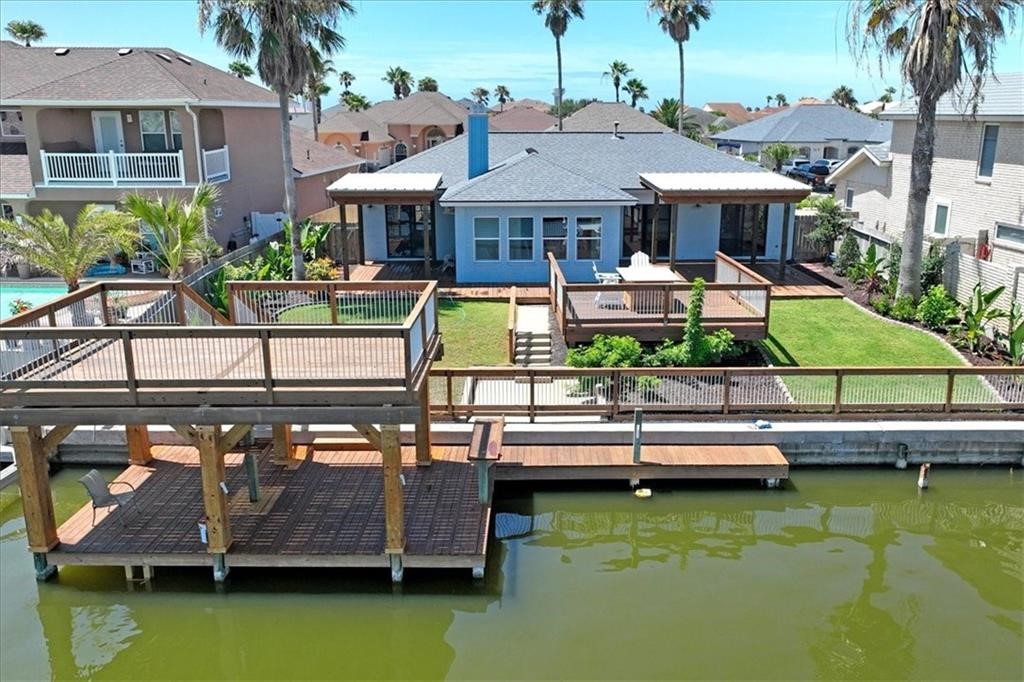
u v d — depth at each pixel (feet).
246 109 87.56
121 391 31.40
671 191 72.23
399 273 78.33
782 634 31.01
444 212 82.17
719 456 42.73
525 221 74.18
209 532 32.91
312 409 31.30
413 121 209.67
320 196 112.88
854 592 33.99
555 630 31.24
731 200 72.69
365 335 30.60
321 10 65.05
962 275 64.34
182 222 61.72
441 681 28.27
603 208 73.82
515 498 41.91
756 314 54.65
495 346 57.72
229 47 64.75
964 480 43.80
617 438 44.34
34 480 32.48
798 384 45.50
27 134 74.08
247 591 33.42
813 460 44.73
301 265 69.87
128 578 34.01
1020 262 66.85
